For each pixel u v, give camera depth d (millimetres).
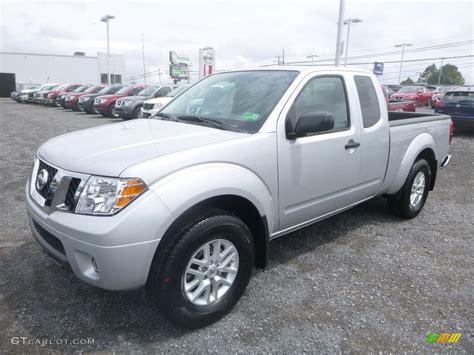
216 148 2701
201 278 2682
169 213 2369
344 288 3289
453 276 3549
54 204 2504
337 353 2537
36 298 3020
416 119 4789
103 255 2262
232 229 2734
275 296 3139
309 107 3420
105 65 57500
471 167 8305
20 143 10328
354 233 4477
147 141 2785
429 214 5246
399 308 3033
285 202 3209
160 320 2801
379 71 24391
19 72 53156
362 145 3871
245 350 2535
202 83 4152
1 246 3896
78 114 20719
